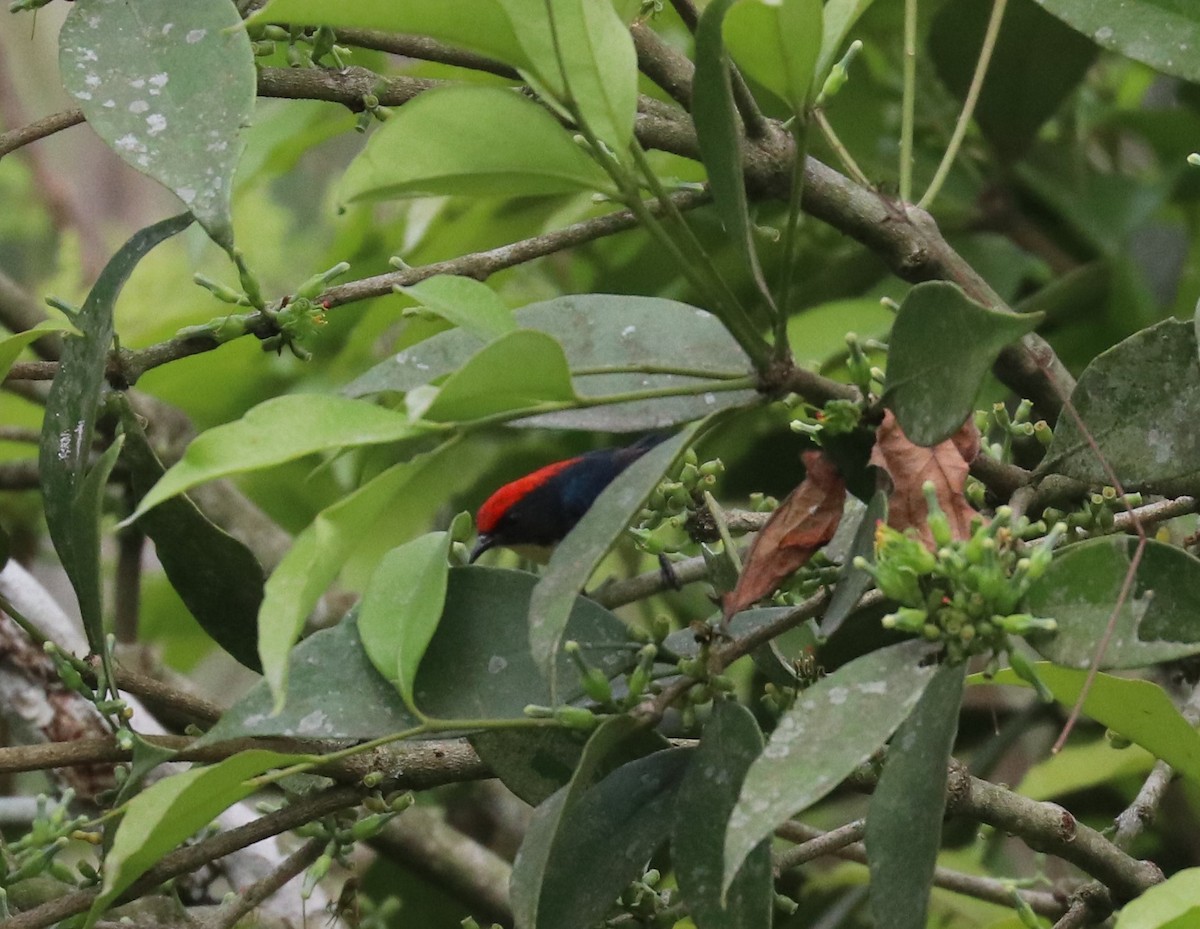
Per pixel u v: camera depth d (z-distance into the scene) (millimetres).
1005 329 3662
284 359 10180
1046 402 5879
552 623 3738
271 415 3645
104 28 4730
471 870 8336
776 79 3988
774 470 8773
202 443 3553
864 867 8453
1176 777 6387
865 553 4125
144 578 10773
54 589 11688
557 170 3959
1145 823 6297
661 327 4801
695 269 4309
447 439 3875
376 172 3898
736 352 4734
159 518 5062
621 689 4730
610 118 3891
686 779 4289
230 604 5266
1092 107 9812
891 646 3883
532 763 4723
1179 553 3744
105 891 3861
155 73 4641
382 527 9086
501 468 9984
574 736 4352
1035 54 8523
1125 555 3781
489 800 10531
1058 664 3754
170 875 4711
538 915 4391
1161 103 10477
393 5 3721
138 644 9258
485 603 4660
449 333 4938
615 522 3820
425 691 4547
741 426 8750
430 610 4363
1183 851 8953
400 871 9023
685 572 6879
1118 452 4457
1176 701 6727
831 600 4273
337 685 4488
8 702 7438
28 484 9547
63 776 7434
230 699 11883
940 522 3770
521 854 3975
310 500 10547
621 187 3953
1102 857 5590
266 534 9617
